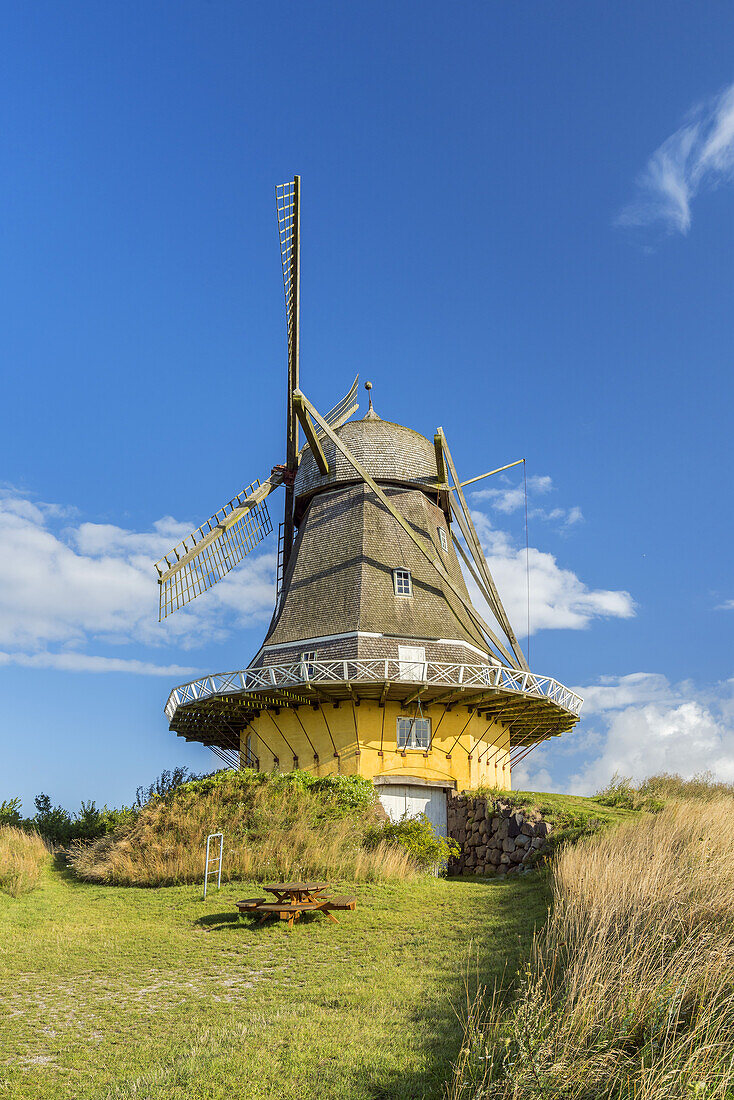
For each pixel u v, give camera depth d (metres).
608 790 26.17
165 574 28.80
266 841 19.17
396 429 31.58
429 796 26.02
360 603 27.53
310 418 30.56
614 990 7.57
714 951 7.77
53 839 28.09
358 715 25.98
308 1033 8.34
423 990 9.79
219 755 30.42
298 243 32.62
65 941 13.33
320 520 30.72
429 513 30.84
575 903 11.16
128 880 19.20
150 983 11.03
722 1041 6.45
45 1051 8.47
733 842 12.40
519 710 28.05
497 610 32.19
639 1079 6.21
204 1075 7.35
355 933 13.65
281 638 28.64
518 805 22.08
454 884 18.59
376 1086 7.10
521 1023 7.28
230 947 12.94
